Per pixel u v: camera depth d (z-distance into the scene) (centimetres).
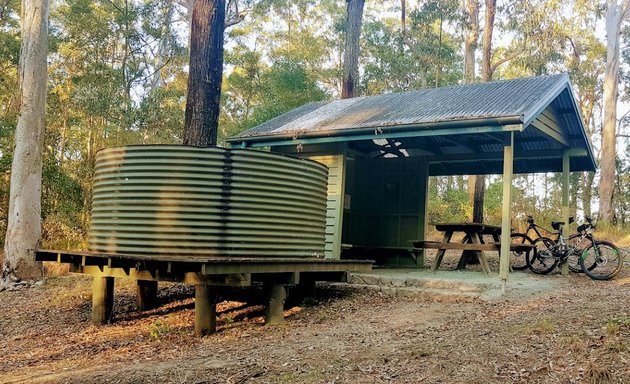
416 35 2178
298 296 759
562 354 419
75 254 611
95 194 649
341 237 991
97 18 2325
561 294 724
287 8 3033
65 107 2348
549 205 2652
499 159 1080
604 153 2144
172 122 1973
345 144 952
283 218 631
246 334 584
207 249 587
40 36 1094
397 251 1094
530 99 782
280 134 933
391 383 387
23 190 1054
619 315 525
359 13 1562
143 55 2578
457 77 2600
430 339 499
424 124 780
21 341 629
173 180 592
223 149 597
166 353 521
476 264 1197
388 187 1120
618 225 2023
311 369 425
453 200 2064
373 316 629
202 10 861
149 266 584
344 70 1547
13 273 1030
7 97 2231
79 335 641
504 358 423
